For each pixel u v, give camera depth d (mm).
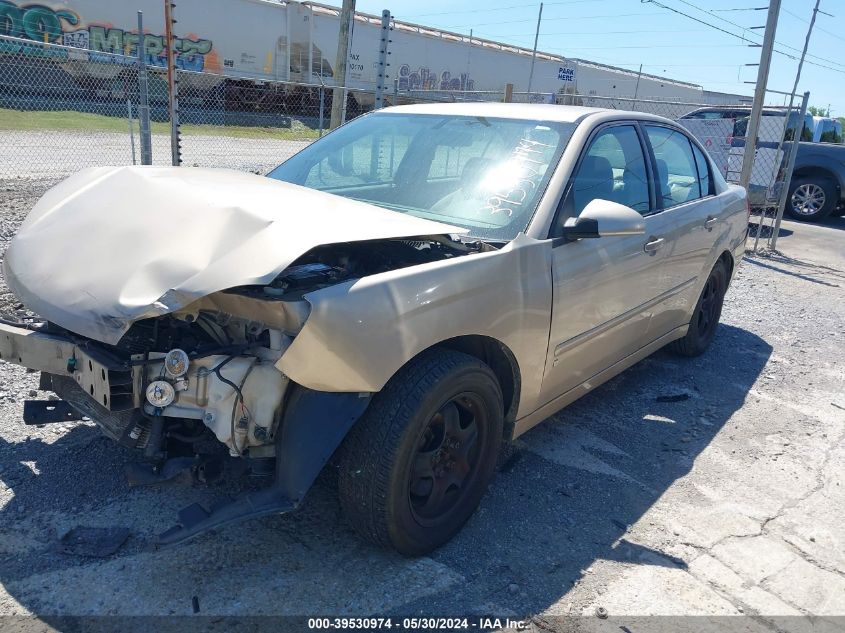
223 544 2736
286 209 2676
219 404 2414
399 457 2479
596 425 4121
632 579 2754
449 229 2873
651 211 4086
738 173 10992
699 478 3592
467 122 3832
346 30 9953
